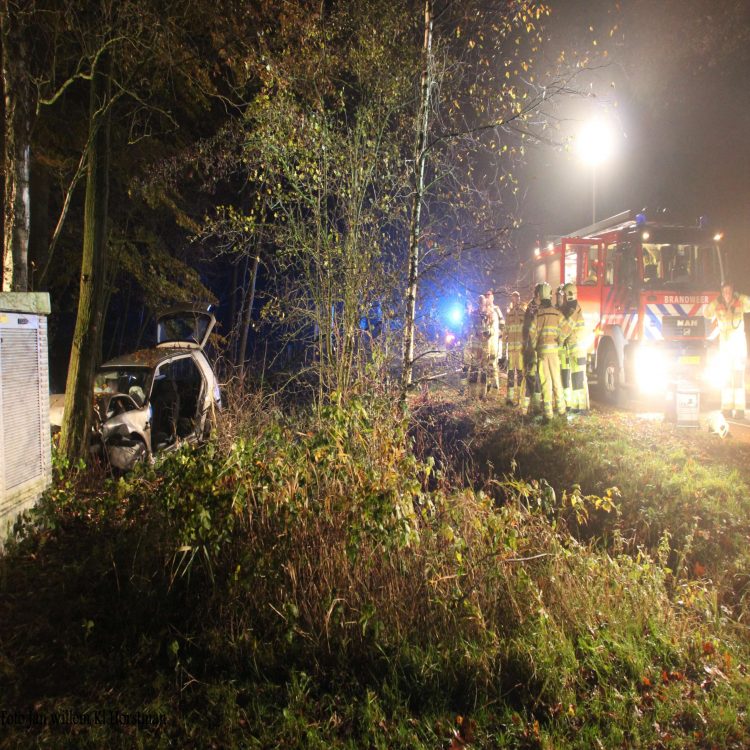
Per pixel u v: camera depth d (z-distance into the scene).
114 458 7.57
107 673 3.55
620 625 4.05
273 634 3.78
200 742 3.04
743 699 3.53
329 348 7.57
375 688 3.43
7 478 4.97
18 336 5.20
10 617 4.09
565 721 3.28
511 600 3.93
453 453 8.20
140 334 17.34
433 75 7.23
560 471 7.81
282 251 8.00
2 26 6.52
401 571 4.00
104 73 8.16
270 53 8.16
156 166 12.23
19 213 6.60
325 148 7.52
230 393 8.12
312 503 4.16
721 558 5.45
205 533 3.89
